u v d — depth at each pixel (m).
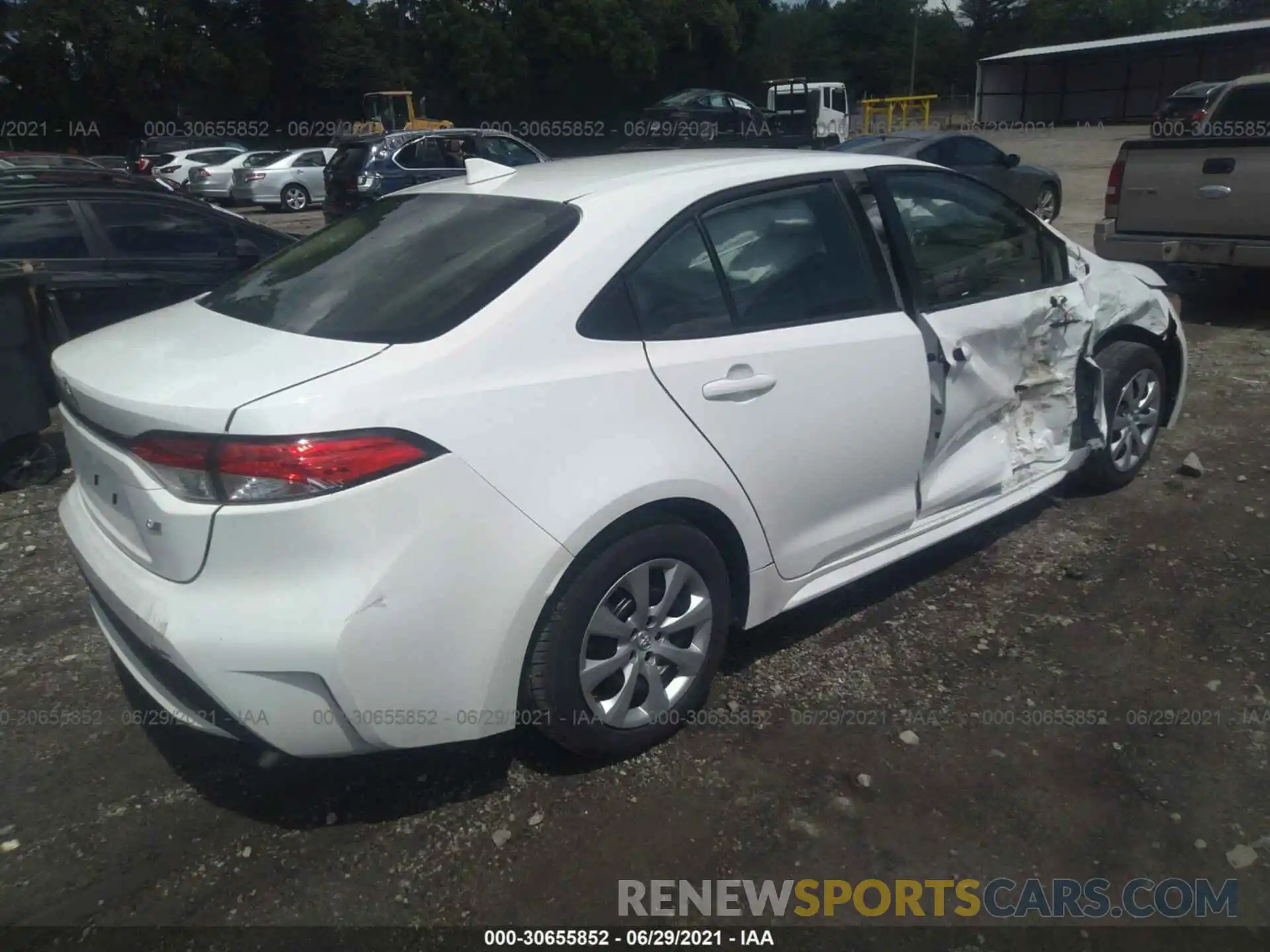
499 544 2.60
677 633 3.10
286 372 2.52
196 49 37.88
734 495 3.10
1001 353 3.99
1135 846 2.72
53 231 6.73
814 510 3.41
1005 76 46.53
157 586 2.56
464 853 2.74
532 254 2.86
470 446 2.55
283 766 3.10
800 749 3.12
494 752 3.13
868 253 3.56
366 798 2.95
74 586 4.32
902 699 3.36
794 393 3.22
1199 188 7.76
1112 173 8.30
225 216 7.50
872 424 3.47
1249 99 8.48
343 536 2.40
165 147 29.28
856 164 3.66
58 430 6.50
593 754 2.99
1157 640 3.66
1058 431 4.39
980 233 4.03
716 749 3.13
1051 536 4.47
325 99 42.00
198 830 2.85
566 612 2.77
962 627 3.79
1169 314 4.89
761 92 49.41
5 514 5.17
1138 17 66.56
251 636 2.40
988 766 3.04
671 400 2.92
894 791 2.94
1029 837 2.76
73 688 3.55
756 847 2.74
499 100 43.12
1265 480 4.95
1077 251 4.57
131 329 3.20
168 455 2.46
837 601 4.01
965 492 3.96
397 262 3.05
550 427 2.68
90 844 2.80
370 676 2.47
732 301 3.17
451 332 2.64
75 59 37.22
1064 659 3.56
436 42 41.78
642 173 3.26
